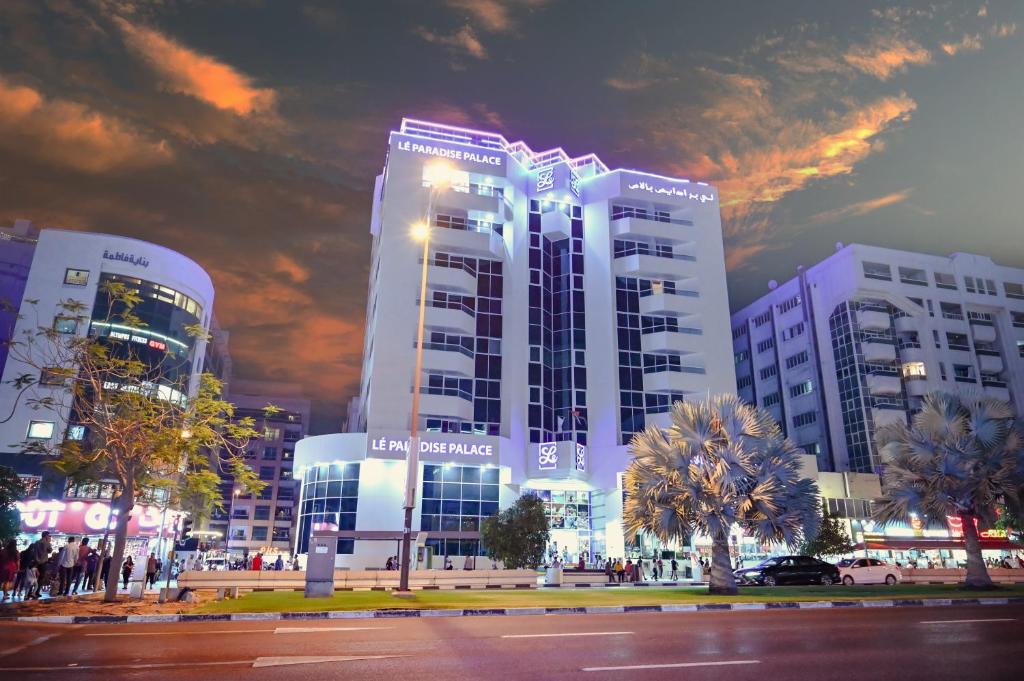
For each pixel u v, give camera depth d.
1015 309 74.19
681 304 58.94
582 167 65.88
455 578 29.47
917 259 72.81
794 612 17.59
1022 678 8.09
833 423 69.25
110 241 61.06
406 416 49.19
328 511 48.22
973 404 27.64
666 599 21.02
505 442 50.22
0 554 19.89
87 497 52.03
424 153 55.72
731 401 25.83
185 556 58.91
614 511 52.12
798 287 76.75
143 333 60.22
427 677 8.20
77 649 10.40
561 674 8.38
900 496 27.98
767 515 23.77
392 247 52.75
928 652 9.96
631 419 55.59
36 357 55.81
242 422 24.05
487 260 56.25
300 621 15.47
